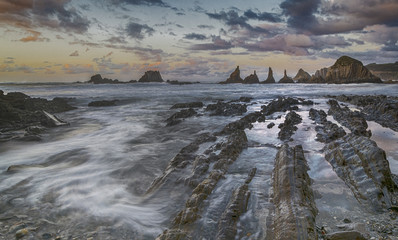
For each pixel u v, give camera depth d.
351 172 6.39
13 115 16.41
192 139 11.91
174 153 9.52
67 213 5.11
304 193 5.18
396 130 12.12
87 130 14.64
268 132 12.38
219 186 5.98
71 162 8.63
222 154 8.09
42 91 56.12
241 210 4.87
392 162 7.55
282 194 5.23
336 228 4.33
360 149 6.84
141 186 6.64
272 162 7.84
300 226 4.04
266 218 4.68
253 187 5.96
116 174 7.39
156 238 4.18
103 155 9.28
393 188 5.50
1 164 8.50
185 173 6.98
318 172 7.00
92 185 6.58
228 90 56.94
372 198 5.17
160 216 5.08
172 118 17.84
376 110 16.86
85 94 45.12
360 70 112.00
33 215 5.02
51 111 22.28
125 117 19.73
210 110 21.31
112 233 4.43
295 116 15.51
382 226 4.33
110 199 5.79
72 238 4.27
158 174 7.49
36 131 13.55
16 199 5.72
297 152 7.35
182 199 5.70
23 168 7.83
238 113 18.94
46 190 6.23
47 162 8.73
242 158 8.29
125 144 11.12
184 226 4.46
